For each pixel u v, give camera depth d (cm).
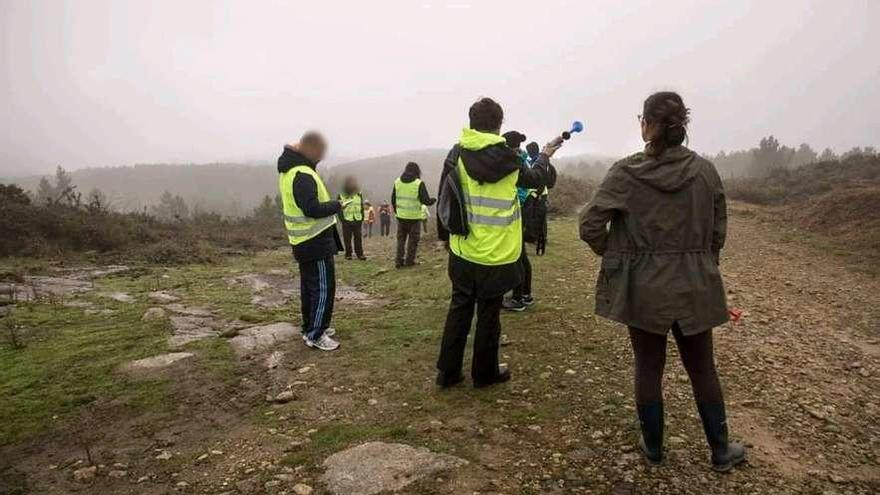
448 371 388
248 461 303
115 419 362
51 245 1148
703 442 311
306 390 398
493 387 392
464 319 381
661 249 262
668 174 258
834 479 278
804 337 512
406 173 953
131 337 534
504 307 583
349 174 1145
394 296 716
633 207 264
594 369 419
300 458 302
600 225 269
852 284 768
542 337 495
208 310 664
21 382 421
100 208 1439
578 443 311
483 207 363
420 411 356
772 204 1933
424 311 612
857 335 530
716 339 492
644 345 281
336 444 316
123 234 1283
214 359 466
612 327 519
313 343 487
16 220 1159
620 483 273
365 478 278
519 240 379
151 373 436
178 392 401
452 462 291
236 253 1305
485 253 363
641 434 314
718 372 416
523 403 364
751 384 396
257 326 566
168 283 864
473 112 367
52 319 607
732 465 285
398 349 479
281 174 473
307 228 471
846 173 2088
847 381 411
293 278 943
